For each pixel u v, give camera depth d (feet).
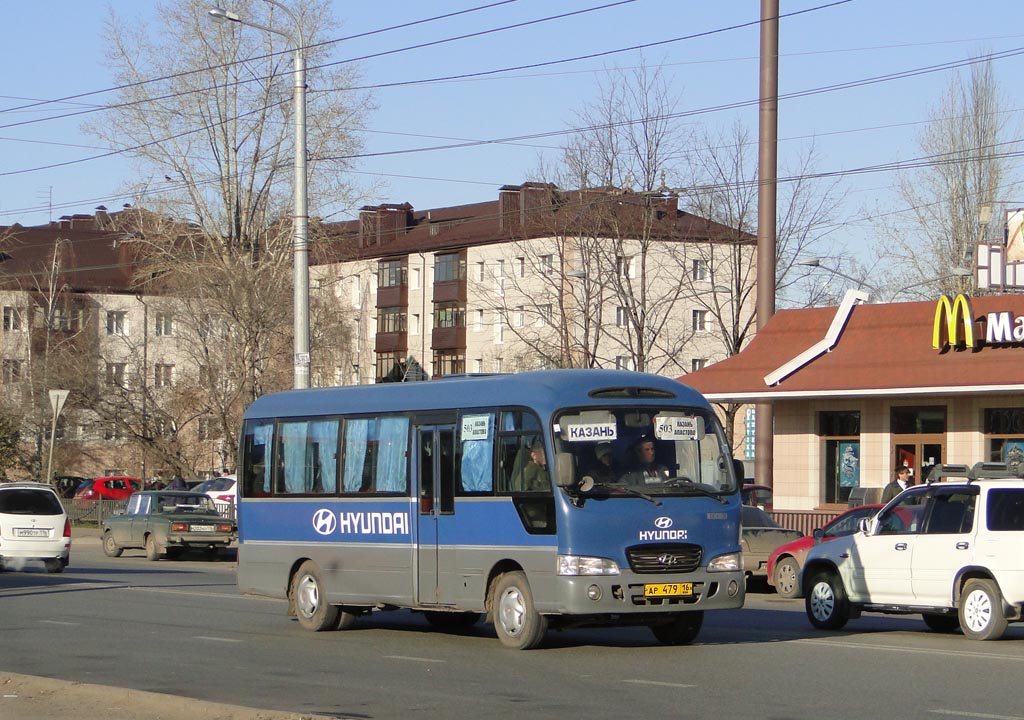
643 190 159.53
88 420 183.93
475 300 278.05
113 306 276.62
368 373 305.94
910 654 50.03
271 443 63.87
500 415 53.26
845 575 60.80
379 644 54.80
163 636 57.62
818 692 40.22
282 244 172.65
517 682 42.91
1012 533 55.01
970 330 101.45
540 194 178.81
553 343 202.18
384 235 309.22
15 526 96.63
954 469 70.49
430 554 55.31
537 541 50.88
